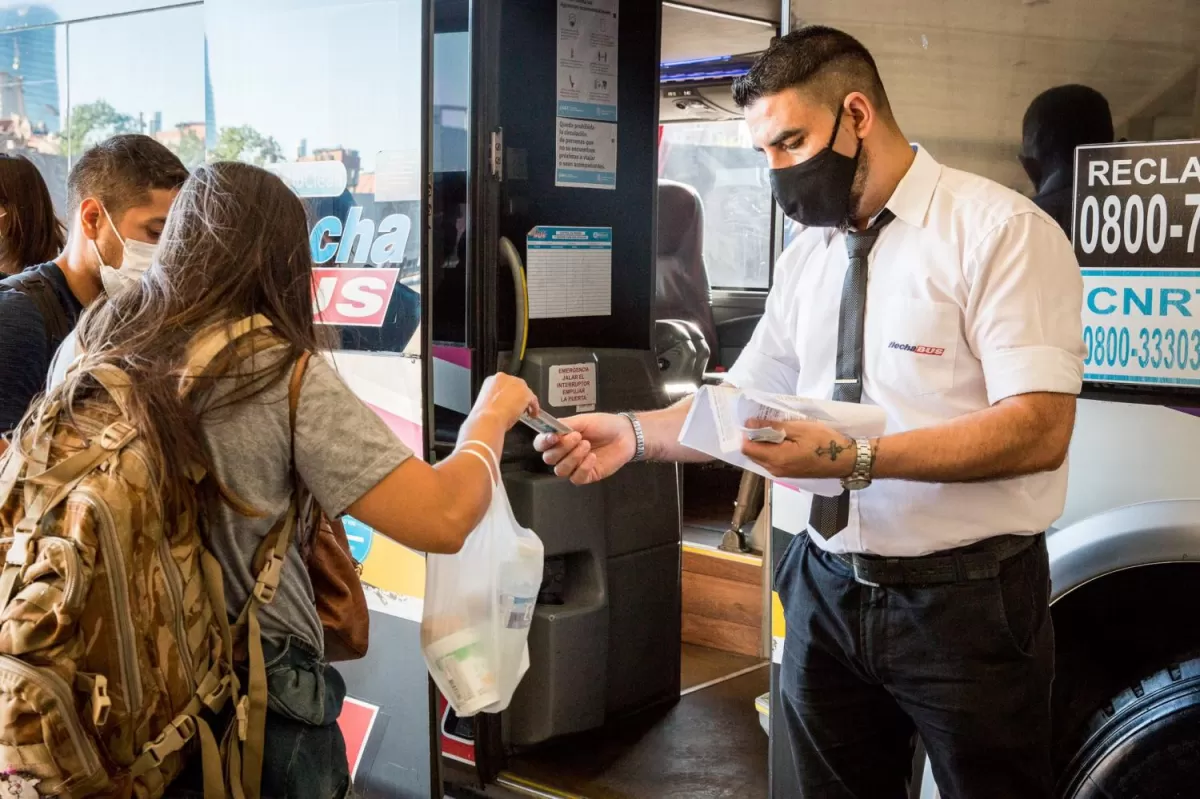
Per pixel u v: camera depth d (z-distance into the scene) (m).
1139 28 2.17
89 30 3.82
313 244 3.22
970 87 2.36
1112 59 2.20
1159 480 2.24
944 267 1.97
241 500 1.72
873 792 2.28
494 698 2.00
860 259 2.09
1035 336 1.88
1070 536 2.35
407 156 3.01
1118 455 2.29
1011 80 2.32
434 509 1.75
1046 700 2.03
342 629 2.11
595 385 3.74
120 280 2.19
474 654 2.00
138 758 1.63
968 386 2.00
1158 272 2.19
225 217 1.75
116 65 3.76
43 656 1.55
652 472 3.96
